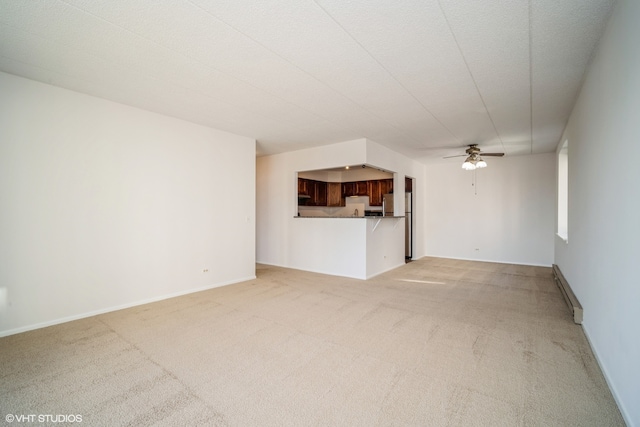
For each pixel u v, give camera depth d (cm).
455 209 782
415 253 766
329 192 839
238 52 252
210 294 438
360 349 266
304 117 420
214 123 450
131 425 171
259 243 711
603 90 234
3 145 291
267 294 439
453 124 448
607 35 217
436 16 204
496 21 210
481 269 636
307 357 251
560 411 185
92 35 228
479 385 212
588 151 292
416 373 227
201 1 189
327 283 509
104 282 358
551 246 660
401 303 398
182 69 283
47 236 317
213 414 181
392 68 279
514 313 359
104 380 216
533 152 654
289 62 269
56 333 297
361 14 203
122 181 374
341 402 193
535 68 278
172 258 425
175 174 428
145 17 206
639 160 165
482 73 288
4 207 292
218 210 484
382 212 783
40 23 213
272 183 683
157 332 301
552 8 196
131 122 381
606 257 229
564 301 407
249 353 258
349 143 552
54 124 321
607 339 222
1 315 289
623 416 180
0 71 288
